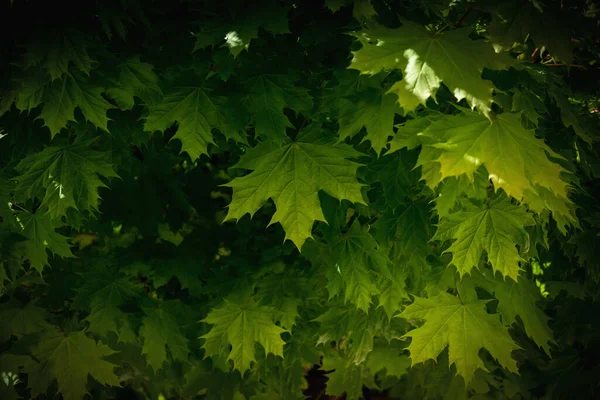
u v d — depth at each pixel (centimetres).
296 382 308
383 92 195
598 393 301
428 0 191
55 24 199
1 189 227
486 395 313
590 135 225
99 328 260
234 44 177
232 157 278
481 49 162
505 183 159
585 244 251
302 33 206
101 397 301
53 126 204
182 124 211
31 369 243
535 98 205
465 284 235
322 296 284
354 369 342
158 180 281
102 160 223
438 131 169
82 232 338
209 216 305
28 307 253
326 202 234
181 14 220
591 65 233
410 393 363
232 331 249
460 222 200
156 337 264
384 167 223
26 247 232
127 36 222
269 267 268
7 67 210
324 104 213
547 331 253
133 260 276
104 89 210
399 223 233
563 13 168
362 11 179
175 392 324
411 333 222
